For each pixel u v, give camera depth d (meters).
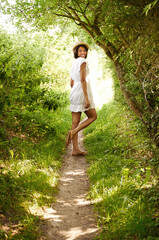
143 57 3.62
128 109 6.43
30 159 3.89
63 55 11.05
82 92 4.68
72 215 2.76
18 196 2.81
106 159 4.29
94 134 6.40
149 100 4.43
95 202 3.00
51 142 5.17
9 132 4.64
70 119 8.63
